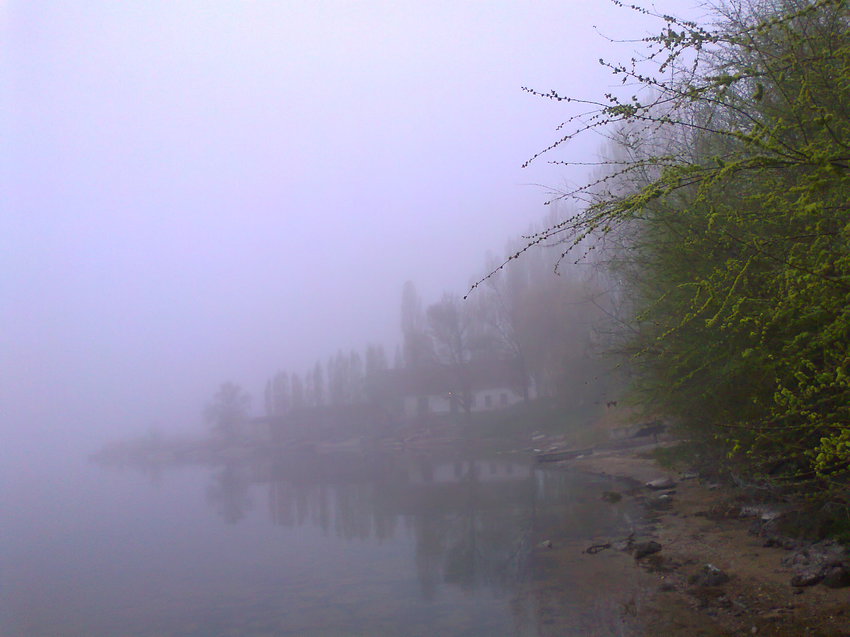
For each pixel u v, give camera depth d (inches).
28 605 596.1
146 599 580.7
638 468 957.8
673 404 410.0
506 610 402.3
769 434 254.8
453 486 1114.7
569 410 1849.2
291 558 685.3
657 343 386.3
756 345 245.6
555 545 545.6
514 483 1056.8
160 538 918.4
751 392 293.6
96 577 702.5
